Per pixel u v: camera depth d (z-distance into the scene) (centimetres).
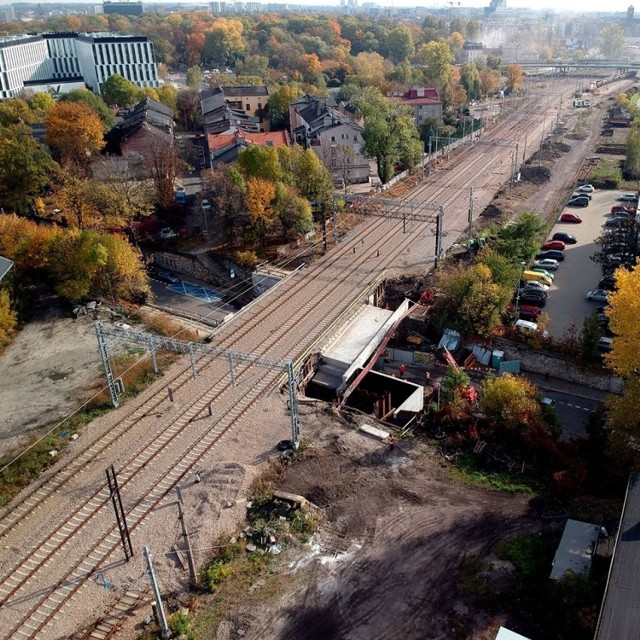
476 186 10181
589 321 5459
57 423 4681
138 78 18338
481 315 5819
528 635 3023
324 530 3688
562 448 4244
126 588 3338
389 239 7969
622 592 2689
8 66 17525
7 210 8531
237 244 7894
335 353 5634
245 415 4669
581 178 10850
